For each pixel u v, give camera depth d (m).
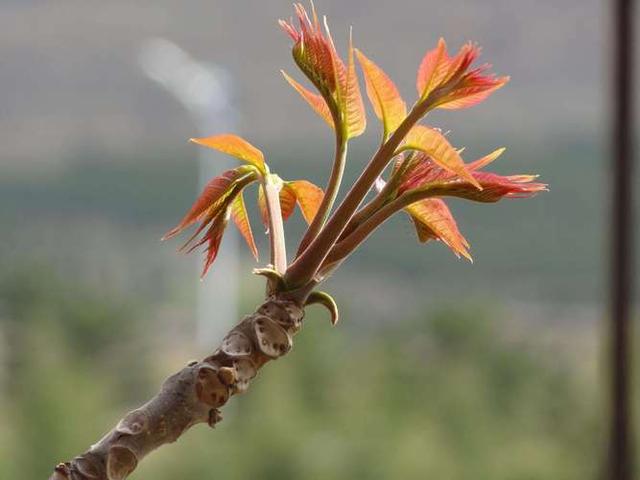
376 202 1.65
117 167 133.88
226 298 53.50
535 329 70.38
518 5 161.75
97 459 1.48
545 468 34.75
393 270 92.69
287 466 31.86
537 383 42.53
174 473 31.62
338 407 35.06
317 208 1.79
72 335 49.50
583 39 159.12
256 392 34.50
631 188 6.14
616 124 6.10
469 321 46.16
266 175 1.73
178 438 1.50
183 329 67.62
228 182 1.72
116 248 103.62
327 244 1.58
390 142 1.56
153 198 124.25
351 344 48.91
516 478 34.66
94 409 35.12
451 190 1.63
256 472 31.45
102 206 122.38
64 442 33.53
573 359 51.06
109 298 53.38
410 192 1.63
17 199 122.88
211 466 31.67
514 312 80.50
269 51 155.75
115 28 167.00
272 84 150.50
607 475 6.38
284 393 34.38
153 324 65.19
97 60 162.62
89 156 138.38
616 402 6.34
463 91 1.54
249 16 158.88
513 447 35.91
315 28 1.63
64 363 42.84
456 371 41.34
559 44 158.62
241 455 31.72
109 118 152.12
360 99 1.62
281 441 31.88
